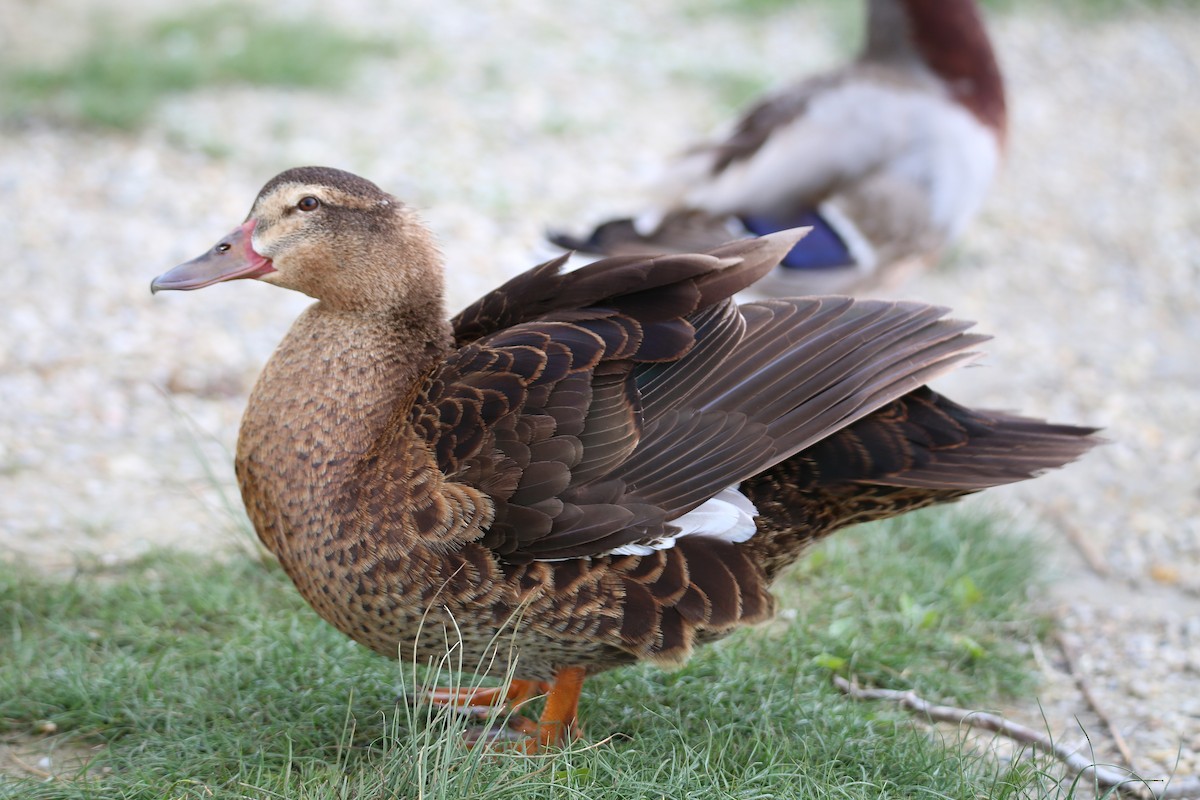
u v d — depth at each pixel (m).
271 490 5.88
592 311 5.94
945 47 10.80
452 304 11.80
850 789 5.77
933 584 7.93
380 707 6.45
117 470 9.20
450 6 20.50
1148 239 14.84
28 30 18.62
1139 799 6.20
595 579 5.61
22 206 13.40
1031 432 6.21
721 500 5.81
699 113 17.08
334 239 5.95
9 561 7.80
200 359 10.93
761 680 6.72
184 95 16.41
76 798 5.61
